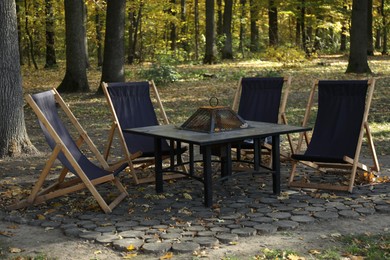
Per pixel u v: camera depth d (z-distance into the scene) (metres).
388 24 39.09
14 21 8.02
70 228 4.78
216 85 18.27
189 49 36.78
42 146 9.06
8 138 8.06
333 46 39.22
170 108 13.54
